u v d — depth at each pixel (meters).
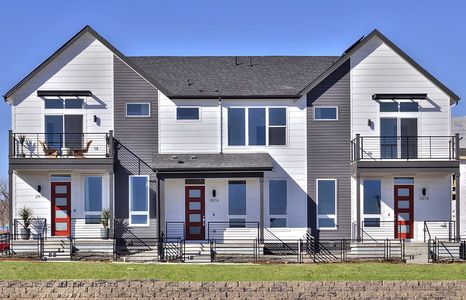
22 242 30.53
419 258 30.14
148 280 23.86
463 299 23.83
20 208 32.25
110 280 23.86
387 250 30.38
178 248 30.17
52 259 29.44
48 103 32.53
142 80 32.81
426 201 32.94
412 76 33.12
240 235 31.53
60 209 32.44
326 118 33.03
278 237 31.98
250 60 36.38
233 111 33.00
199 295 23.69
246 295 23.70
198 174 31.45
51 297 23.73
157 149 32.72
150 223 32.25
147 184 32.44
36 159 31.36
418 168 31.72
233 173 31.42
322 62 36.25
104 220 31.48
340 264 27.81
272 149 32.94
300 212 32.66
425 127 33.09
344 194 32.81
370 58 33.12
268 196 32.69
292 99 32.94
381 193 32.88
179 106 32.84
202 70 35.28
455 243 30.56
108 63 32.72
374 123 33.03
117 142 32.56
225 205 32.59
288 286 23.81
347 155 32.97
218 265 27.19
